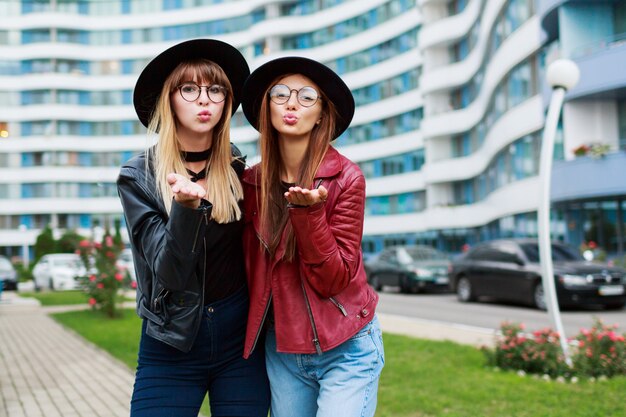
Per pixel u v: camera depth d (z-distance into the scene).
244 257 2.62
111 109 60.69
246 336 2.54
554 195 20.69
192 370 2.50
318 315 2.45
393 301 16.77
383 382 6.16
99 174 60.12
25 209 59.22
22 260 57.25
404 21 46.34
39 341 10.50
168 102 2.52
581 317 12.05
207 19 60.12
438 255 20.09
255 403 2.60
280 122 2.51
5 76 60.03
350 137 50.16
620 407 5.08
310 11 54.62
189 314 2.37
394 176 46.81
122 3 61.91
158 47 61.28
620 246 20.55
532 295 13.49
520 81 25.58
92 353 8.94
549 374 6.46
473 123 36.53
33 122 60.06
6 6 61.38
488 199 33.06
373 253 48.56
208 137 2.61
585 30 20.62
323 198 2.26
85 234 59.72
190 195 2.12
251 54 57.69
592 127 20.61
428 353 7.80
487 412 5.00
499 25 28.39
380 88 48.62
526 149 25.69
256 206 2.59
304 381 2.59
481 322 11.66
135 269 2.49
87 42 62.03
